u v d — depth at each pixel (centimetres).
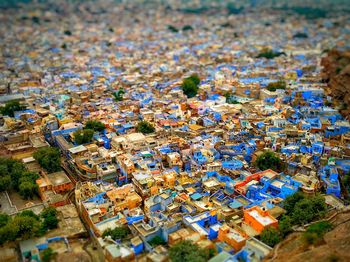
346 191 9588
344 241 7119
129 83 19625
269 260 6681
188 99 16962
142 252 7444
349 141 11806
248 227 7919
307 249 7025
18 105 15350
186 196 8856
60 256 7338
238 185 9356
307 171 10231
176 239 7375
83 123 13812
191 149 11281
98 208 8600
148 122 13488
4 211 9038
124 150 11525
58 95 17300
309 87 18150
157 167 10525
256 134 12556
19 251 7631
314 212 8244
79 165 10638
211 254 6962
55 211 8594
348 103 15962
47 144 12162
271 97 16662
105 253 7181
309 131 12662
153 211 8606
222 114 14262
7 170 10338
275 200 8788
